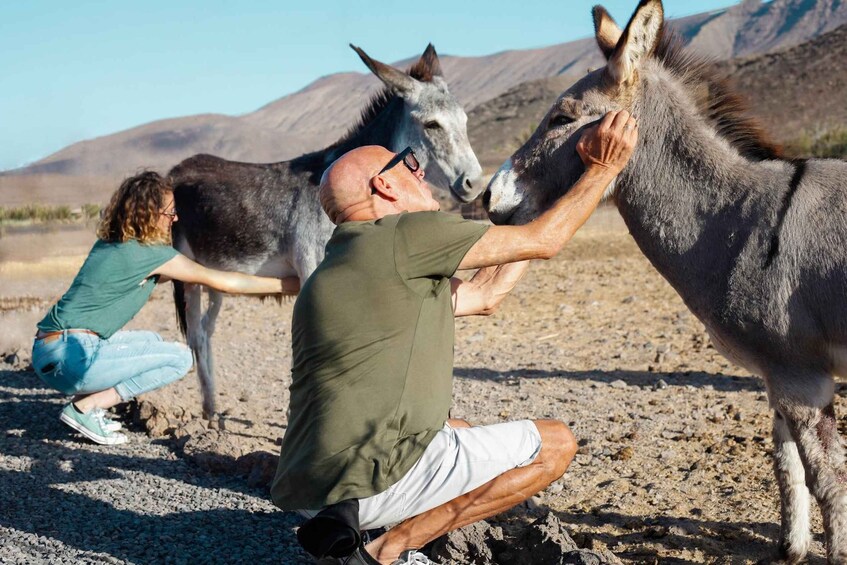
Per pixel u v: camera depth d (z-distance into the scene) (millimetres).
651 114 3867
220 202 6363
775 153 3818
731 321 3652
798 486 3812
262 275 6430
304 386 3148
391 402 3047
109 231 5633
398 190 3293
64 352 5586
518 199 4016
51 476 5219
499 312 10820
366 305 3045
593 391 7051
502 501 3277
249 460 5152
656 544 4168
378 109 6609
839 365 3500
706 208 3746
